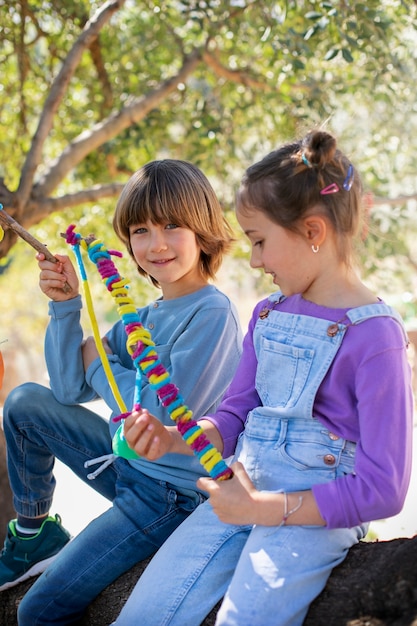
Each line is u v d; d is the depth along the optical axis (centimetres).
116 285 158
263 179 149
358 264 157
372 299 152
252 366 167
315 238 148
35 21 416
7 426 193
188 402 179
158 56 447
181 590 152
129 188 189
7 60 450
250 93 461
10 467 196
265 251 151
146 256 188
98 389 187
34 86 474
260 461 152
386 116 438
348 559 147
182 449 156
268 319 160
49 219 511
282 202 147
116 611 169
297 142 155
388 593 134
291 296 158
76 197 388
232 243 206
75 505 309
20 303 897
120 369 186
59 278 185
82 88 486
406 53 388
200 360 181
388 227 447
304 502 139
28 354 1010
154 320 194
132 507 174
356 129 446
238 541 157
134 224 189
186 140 464
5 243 366
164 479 176
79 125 476
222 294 192
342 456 147
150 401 176
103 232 508
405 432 140
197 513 165
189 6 367
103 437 192
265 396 158
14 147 471
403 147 454
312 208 147
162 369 148
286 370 152
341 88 411
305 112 425
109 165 466
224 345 185
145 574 158
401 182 471
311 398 147
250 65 426
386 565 139
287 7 316
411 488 290
